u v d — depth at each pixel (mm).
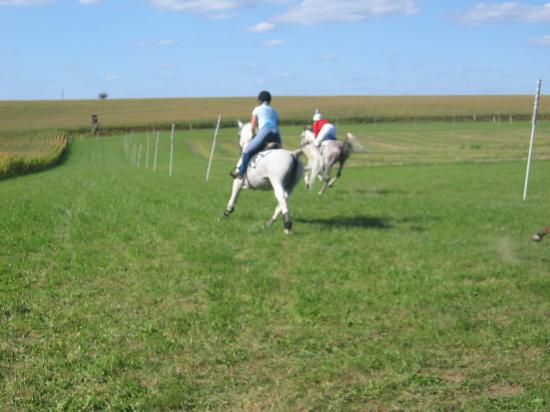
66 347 6105
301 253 10227
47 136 89062
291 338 6332
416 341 6270
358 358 5750
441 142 62156
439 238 11648
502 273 9047
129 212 14711
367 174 30109
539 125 93812
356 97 173500
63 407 4867
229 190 20781
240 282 8414
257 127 12539
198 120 115750
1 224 12664
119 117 130375
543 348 6098
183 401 4965
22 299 7637
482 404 4910
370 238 11547
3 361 5770
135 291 8023
